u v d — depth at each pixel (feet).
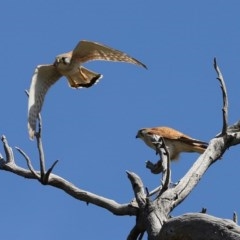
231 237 39.75
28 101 47.65
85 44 47.67
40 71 48.49
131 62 47.47
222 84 52.49
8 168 55.26
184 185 49.73
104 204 52.44
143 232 49.21
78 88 50.83
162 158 51.29
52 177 53.93
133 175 49.44
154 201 48.08
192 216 41.83
